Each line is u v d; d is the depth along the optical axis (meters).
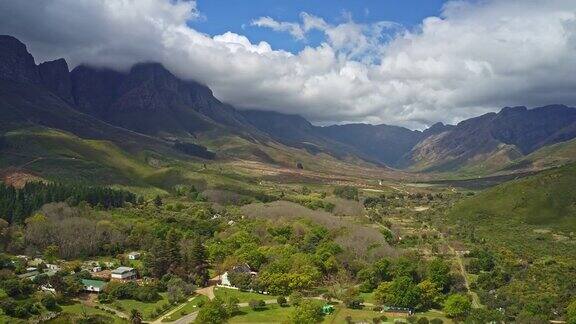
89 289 185.88
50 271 199.25
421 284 190.75
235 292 198.88
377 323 167.00
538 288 193.62
